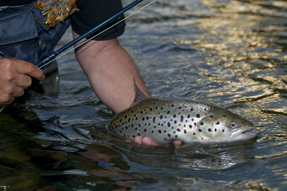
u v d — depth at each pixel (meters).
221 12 7.36
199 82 3.51
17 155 2.09
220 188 1.71
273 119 2.55
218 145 2.23
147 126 2.31
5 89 2.10
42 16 2.45
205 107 2.31
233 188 1.71
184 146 2.22
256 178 1.79
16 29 2.43
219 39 5.36
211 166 1.95
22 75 2.12
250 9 7.55
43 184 1.78
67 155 2.10
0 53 2.49
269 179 1.77
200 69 3.96
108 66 2.61
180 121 2.27
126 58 2.69
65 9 2.42
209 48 4.88
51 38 2.58
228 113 2.28
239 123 2.24
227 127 2.23
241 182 1.76
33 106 2.93
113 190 1.72
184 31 5.90
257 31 5.74
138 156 2.10
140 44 5.12
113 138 2.37
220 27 6.12
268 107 2.79
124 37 5.50
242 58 4.35
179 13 7.30
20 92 2.19
